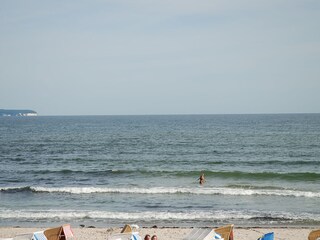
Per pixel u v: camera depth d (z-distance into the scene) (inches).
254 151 2349.9
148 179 1478.8
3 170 1755.7
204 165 1860.2
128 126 5846.5
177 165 1866.4
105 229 808.9
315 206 1023.6
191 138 3297.2
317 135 3398.1
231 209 1001.5
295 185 1327.5
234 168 1759.4
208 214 948.0
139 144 2871.6
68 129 5142.7
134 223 880.3
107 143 2989.7
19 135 4003.4
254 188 1261.1
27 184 1421.0
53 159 2128.4
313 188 1262.3
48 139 3442.4
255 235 764.6
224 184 1355.8
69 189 1229.1
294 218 908.0
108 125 6343.5
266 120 7519.7
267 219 904.9
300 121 6683.1
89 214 944.9
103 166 1860.2
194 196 1149.1
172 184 1364.4
